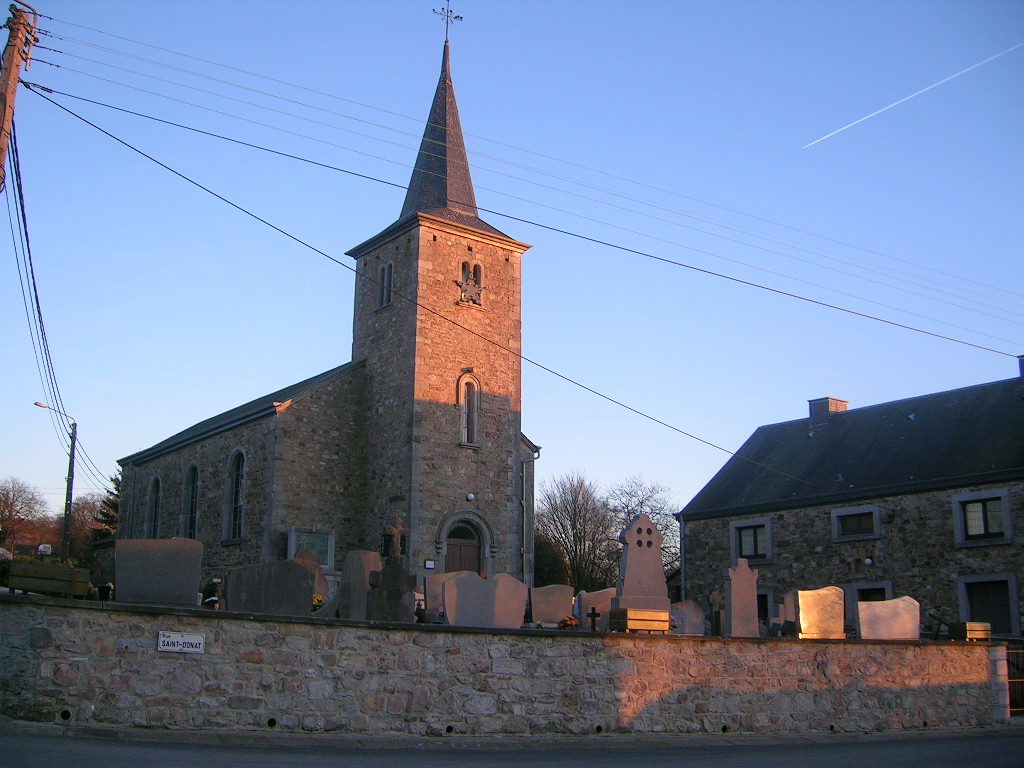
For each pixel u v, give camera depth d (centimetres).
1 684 1277
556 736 1598
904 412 3812
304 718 1427
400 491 3506
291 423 3619
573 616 2327
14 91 1669
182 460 4356
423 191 3928
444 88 4109
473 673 1557
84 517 9662
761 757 1438
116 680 1327
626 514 7225
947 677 2109
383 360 3741
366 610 1739
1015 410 3422
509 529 3659
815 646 1919
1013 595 3069
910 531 3359
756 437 4331
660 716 1711
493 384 3744
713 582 3925
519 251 3941
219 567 3806
